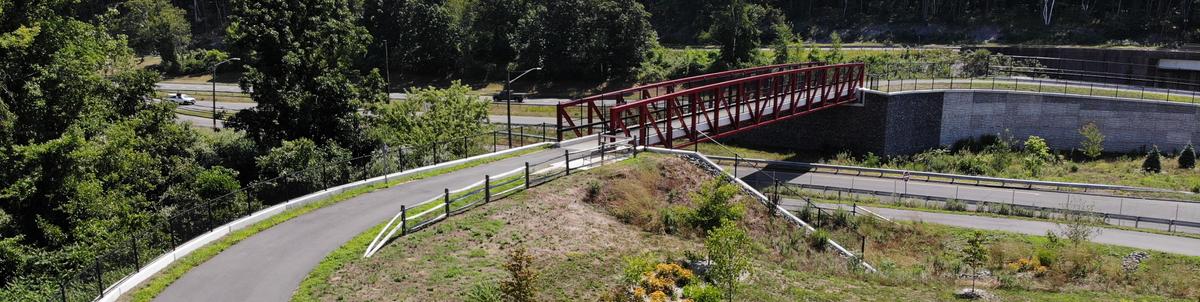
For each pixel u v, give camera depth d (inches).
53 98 1326.3
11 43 1222.9
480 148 1846.7
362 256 979.9
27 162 1206.9
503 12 4229.8
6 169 1211.9
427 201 1207.6
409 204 1206.3
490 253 1014.4
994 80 2792.8
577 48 3811.5
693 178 1428.4
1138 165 2313.0
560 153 1574.8
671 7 4955.7
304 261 967.6
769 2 4719.5
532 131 2405.3
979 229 1550.2
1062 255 1328.7
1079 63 3437.5
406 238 1042.1
